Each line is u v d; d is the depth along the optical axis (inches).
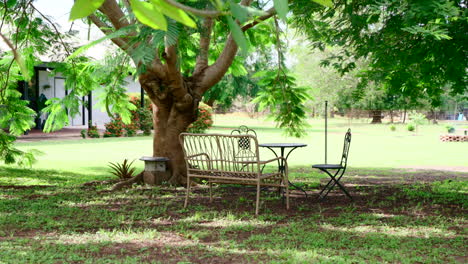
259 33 379.2
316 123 1862.7
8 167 474.0
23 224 220.7
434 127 1642.5
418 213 259.4
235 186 365.1
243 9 26.8
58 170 466.6
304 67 1434.5
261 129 1363.2
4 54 359.3
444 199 304.5
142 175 368.5
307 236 202.1
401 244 189.6
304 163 566.6
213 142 783.1
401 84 310.2
